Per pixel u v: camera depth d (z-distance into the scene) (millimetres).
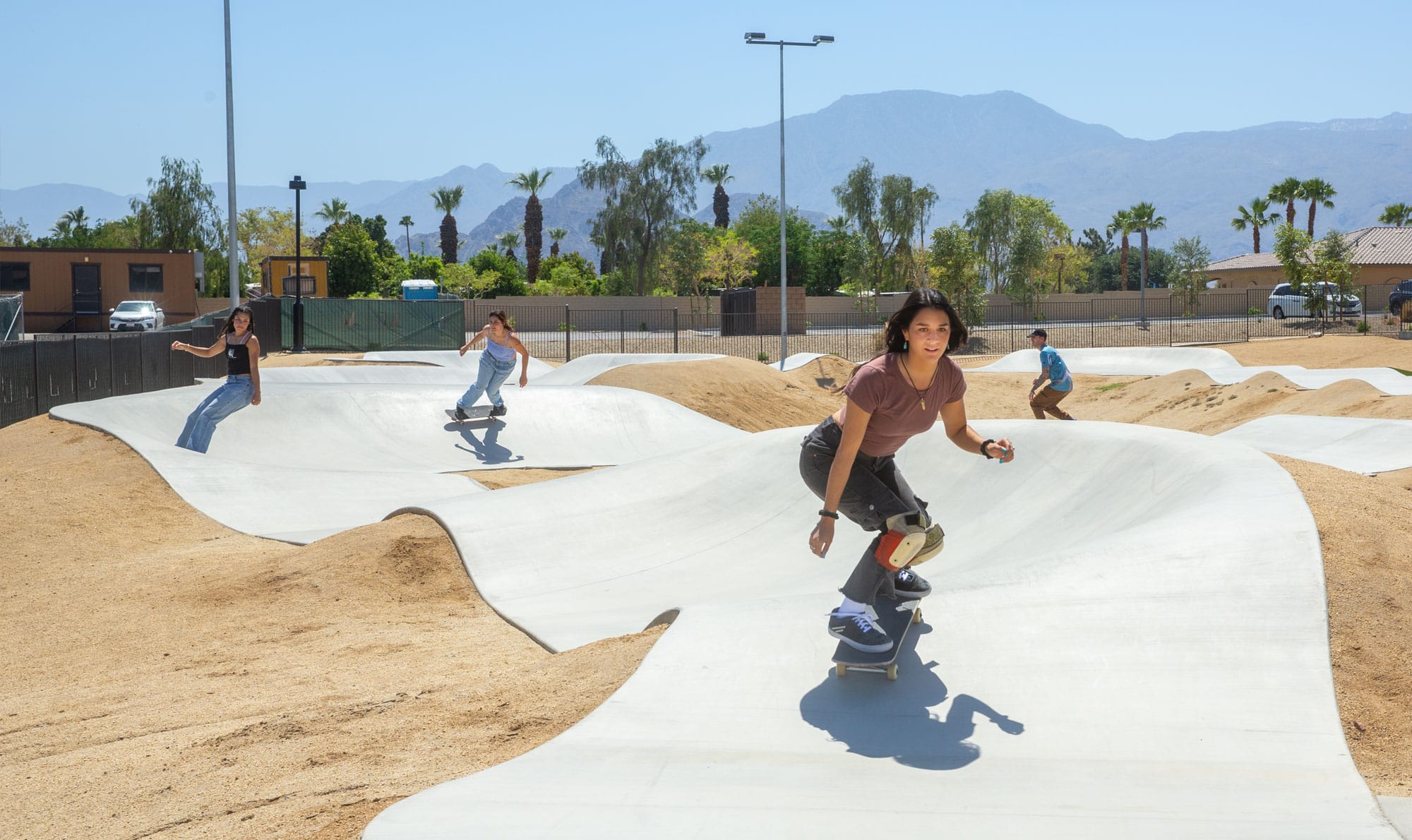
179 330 19359
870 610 3762
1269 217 64688
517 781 3072
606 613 6301
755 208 82438
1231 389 22469
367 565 7434
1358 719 3789
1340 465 11039
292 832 3121
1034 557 4953
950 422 3838
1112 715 3498
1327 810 2865
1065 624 4074
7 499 9773
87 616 6969
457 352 28078
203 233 61156
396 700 4660
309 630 6395
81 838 3383
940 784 3055
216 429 13055
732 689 3787
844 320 51375
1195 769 3160
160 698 5121
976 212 55188
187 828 3324
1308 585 4199
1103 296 54750
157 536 9242
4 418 13492
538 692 4367
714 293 64062
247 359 12117
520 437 14906
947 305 3318
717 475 8836
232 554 8492
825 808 2867
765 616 4402
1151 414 23547
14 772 4133
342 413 14562
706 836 2682
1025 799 2941
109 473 10562
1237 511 4926
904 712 3561
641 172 60625
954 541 7133
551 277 74500
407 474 11758
